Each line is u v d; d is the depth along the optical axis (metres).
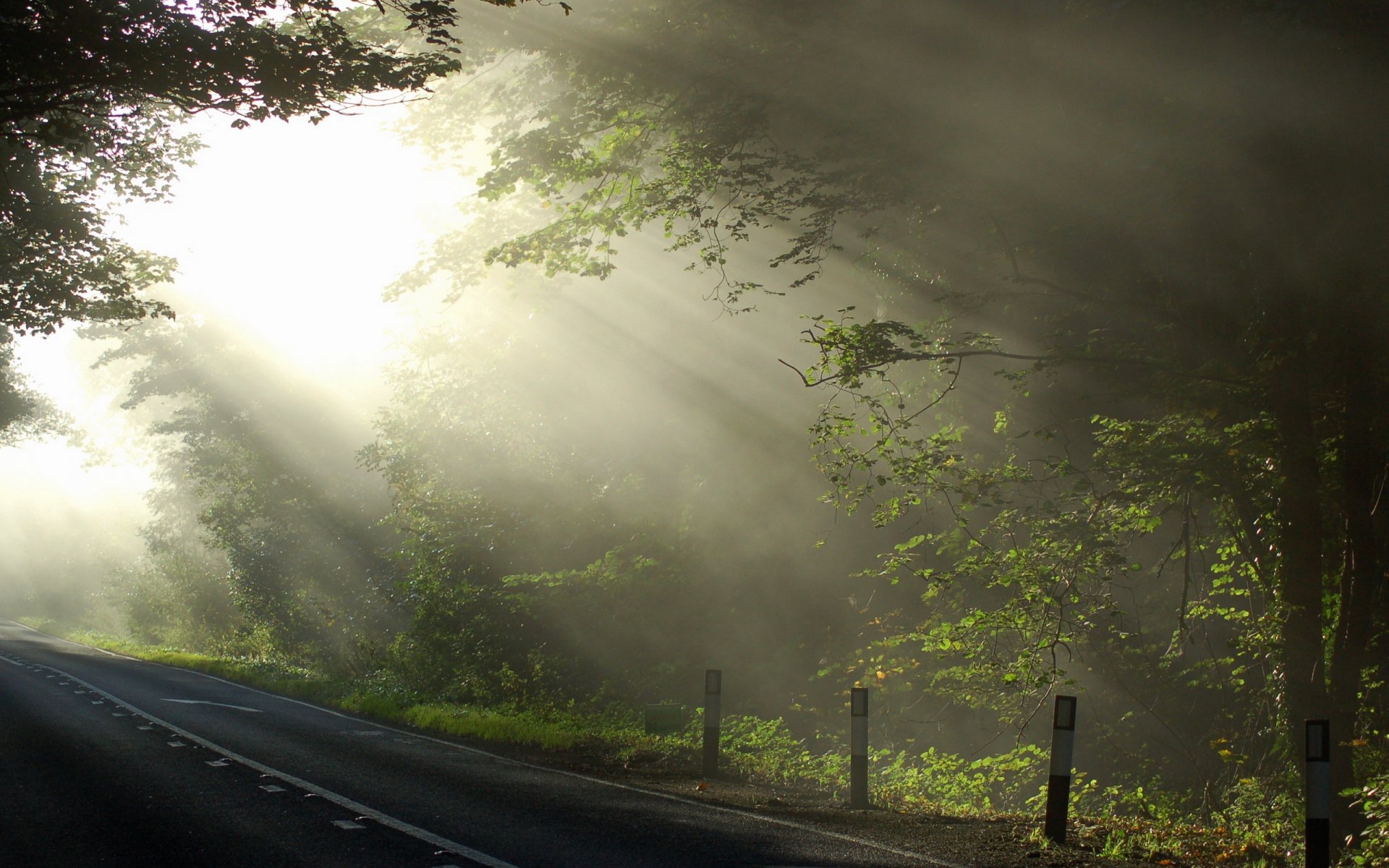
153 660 30.75
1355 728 10.16
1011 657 12.64
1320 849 6.89
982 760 12.55
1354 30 9.14
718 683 11.02
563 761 11.66
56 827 7.14
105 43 10.67
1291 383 9.72
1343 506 10.00
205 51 11.00
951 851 7.30
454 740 13.29
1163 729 12.63
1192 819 10.70
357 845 6.75
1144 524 11.20
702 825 7.93
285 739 12.20
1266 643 10.80
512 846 6.84
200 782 8.98
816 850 7.12
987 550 11.73
